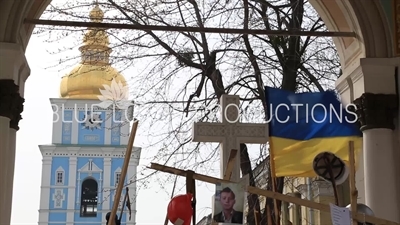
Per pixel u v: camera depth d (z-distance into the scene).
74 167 67.19
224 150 12.14
